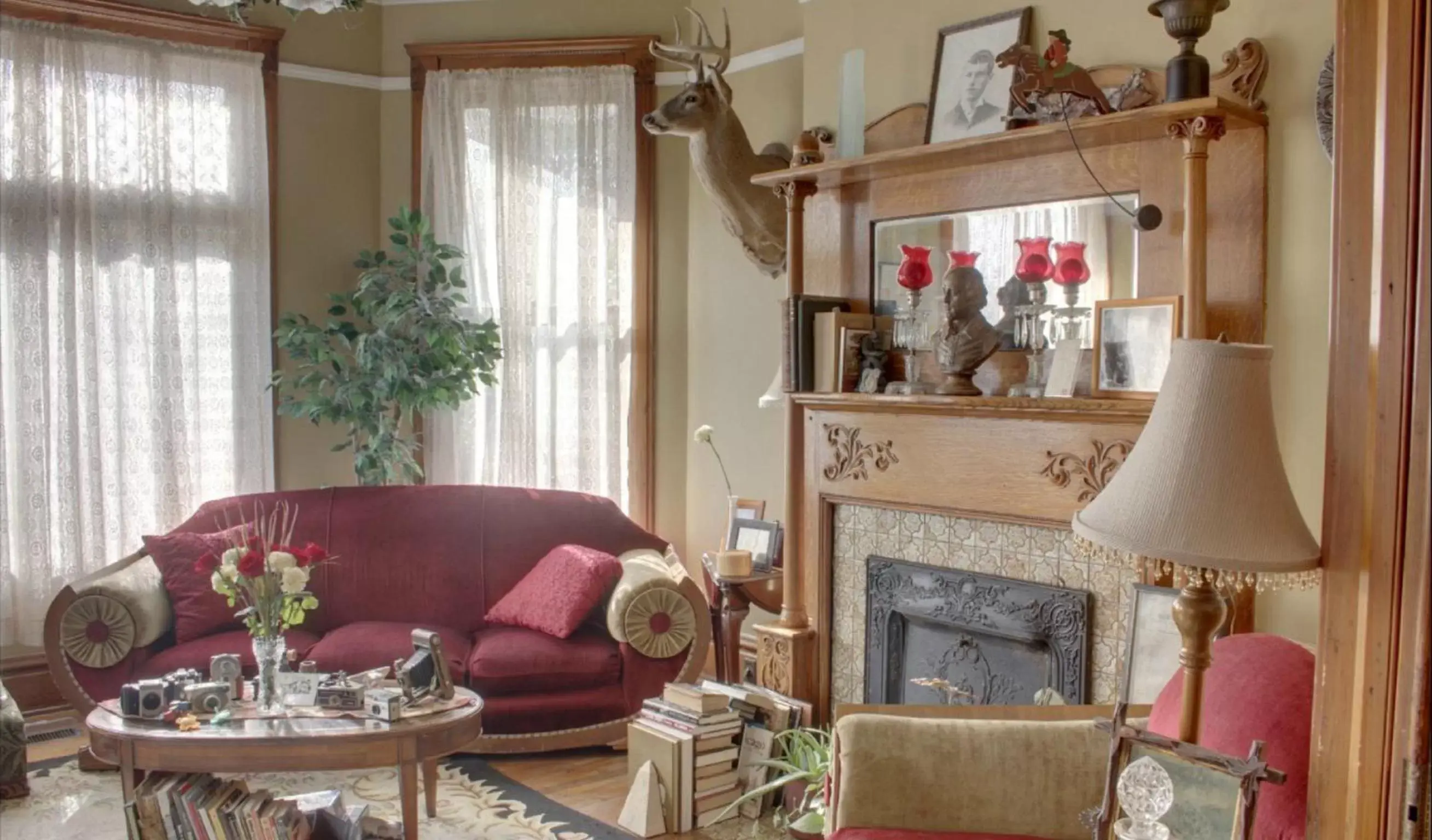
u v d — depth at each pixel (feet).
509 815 12.12
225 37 16.92
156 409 16.25
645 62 17.56
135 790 10.29
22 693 15.62
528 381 17.71
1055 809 8.05
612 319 17.62
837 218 13.47
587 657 13.83
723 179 14.49
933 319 12.42
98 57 15.79
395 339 16.39
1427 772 4.36
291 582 10.99
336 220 18.04
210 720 10.50
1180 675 7.70
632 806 11.76
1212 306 10.08
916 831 7.99
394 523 15.87
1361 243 4.97
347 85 18.08
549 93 17.67
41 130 15.40
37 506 15.44
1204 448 6.03
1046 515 10.96
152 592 13.93
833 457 13.10
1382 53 4.72
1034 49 11.60
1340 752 5.06
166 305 16.25
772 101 16.17
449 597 15.60
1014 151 11.19
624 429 17.88
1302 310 9.62
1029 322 11.46
